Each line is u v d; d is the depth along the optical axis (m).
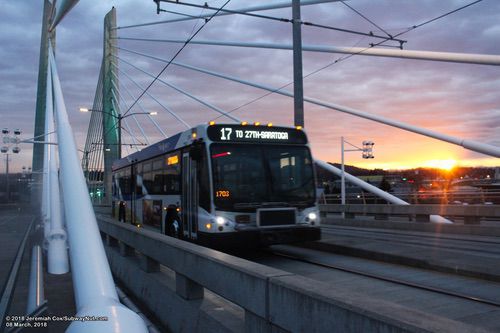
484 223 21.39
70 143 6.47
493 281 7.87
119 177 21.50
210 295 6.95
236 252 12.55
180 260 5.86
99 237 3.81
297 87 16.77
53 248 10.87
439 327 2.55
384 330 2.71
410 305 6.53
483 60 19.88
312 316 3.28
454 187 38.34
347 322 2.97
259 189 10.72
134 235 8.55
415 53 22.45
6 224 39.34
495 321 5.71
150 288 7.21
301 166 11.31
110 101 58.97
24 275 11.88
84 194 4.68
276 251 12.52
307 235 10.87
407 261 9.64
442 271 8.80
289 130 11.41
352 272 9.13
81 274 3.23
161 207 13.79
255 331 4.06
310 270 9.60
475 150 22.92
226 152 10.66
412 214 19.38
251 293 4.06
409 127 25.67
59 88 14.62
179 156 12.27
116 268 10.15
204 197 10.52
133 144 46.34
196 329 5.20
